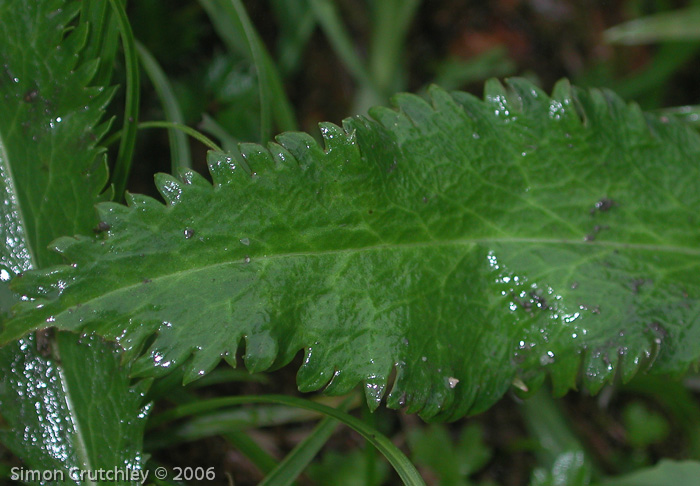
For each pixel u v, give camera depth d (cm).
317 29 47
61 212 31
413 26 49
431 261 32
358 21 49
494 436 39
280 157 31
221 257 30
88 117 32
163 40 39
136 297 30
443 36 49
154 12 39
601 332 32
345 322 31
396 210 32
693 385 39
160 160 39
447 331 32
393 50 44
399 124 32
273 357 30
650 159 33
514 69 48
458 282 32
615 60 49
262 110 34
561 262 33
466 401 32
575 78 49
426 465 37
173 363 30
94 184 32
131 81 33
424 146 32
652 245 33
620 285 33
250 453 35
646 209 33
